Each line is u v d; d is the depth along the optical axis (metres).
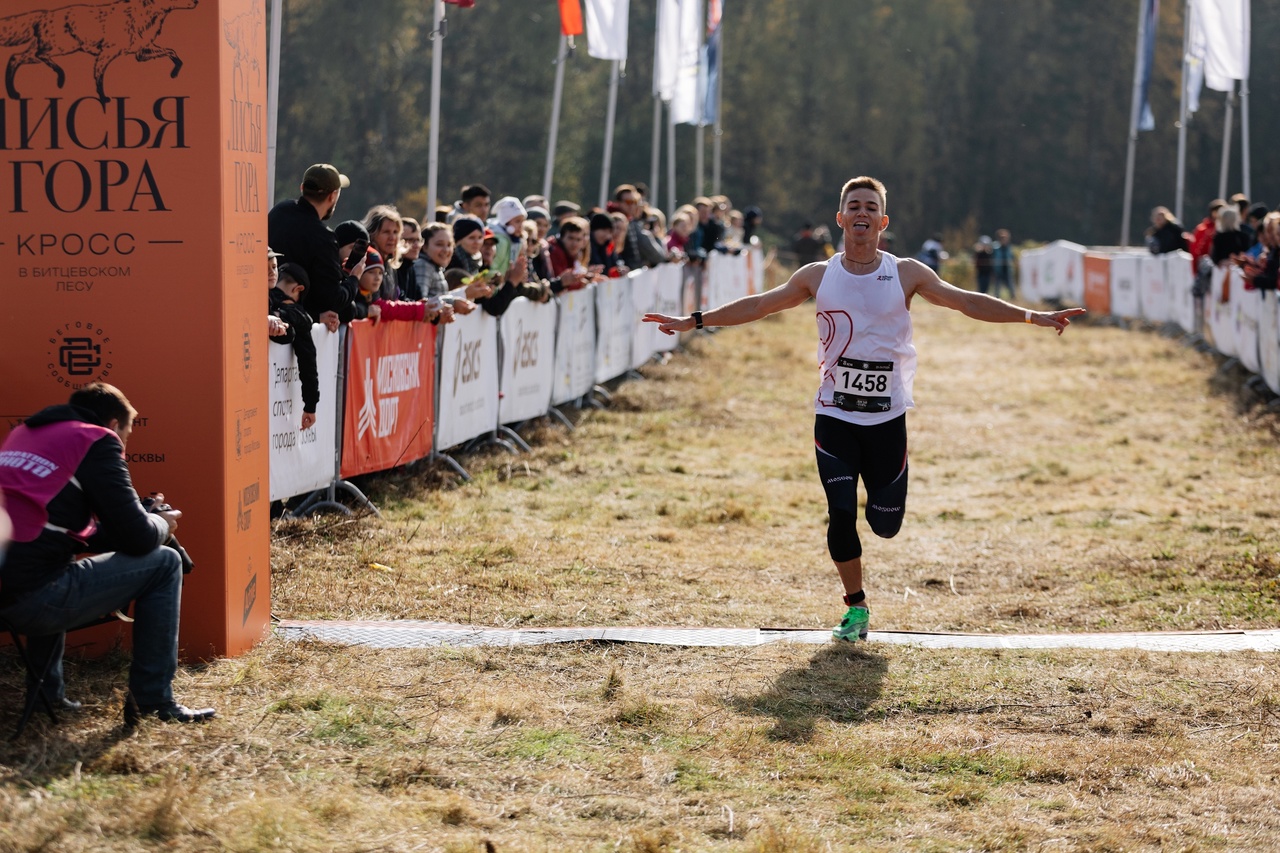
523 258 16.20
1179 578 11.27
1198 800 6.52
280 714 7.06
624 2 27.88
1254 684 8.13
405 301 13.88
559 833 5.84
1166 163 90.19
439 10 18.39
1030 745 7.20
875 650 8.91
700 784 6.52
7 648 7.79
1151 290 36.16
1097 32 91.06
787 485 16.06
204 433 7.79
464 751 6.77
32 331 7.74
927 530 13.84
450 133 70.44
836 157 89.81
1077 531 13.61
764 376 25.88
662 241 27.34
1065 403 23.23
